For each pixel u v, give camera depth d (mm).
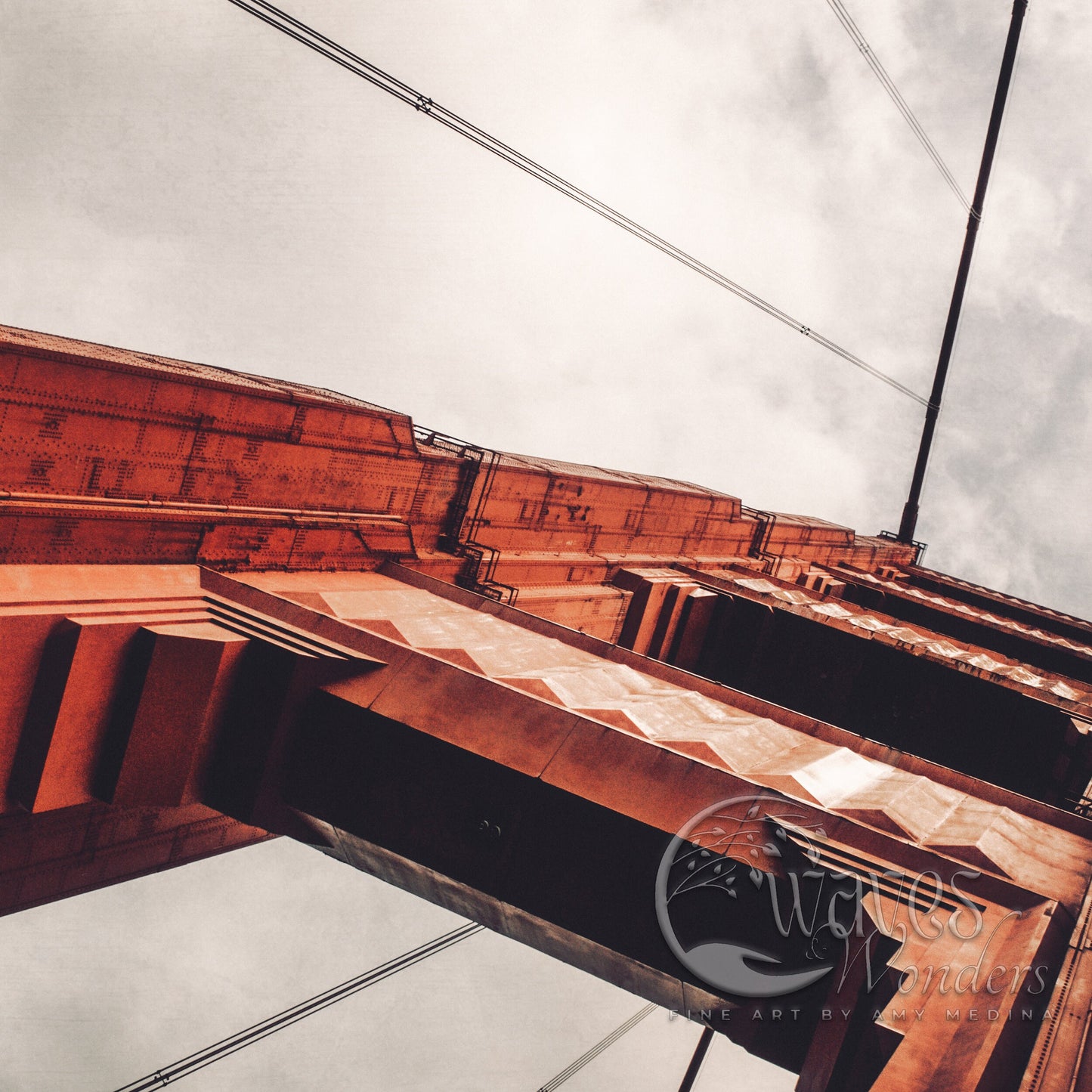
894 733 29891
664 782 12953
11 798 12594
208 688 13367
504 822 13219
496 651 16641
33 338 13742
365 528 20453
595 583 30891
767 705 18141
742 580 35062
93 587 13758
